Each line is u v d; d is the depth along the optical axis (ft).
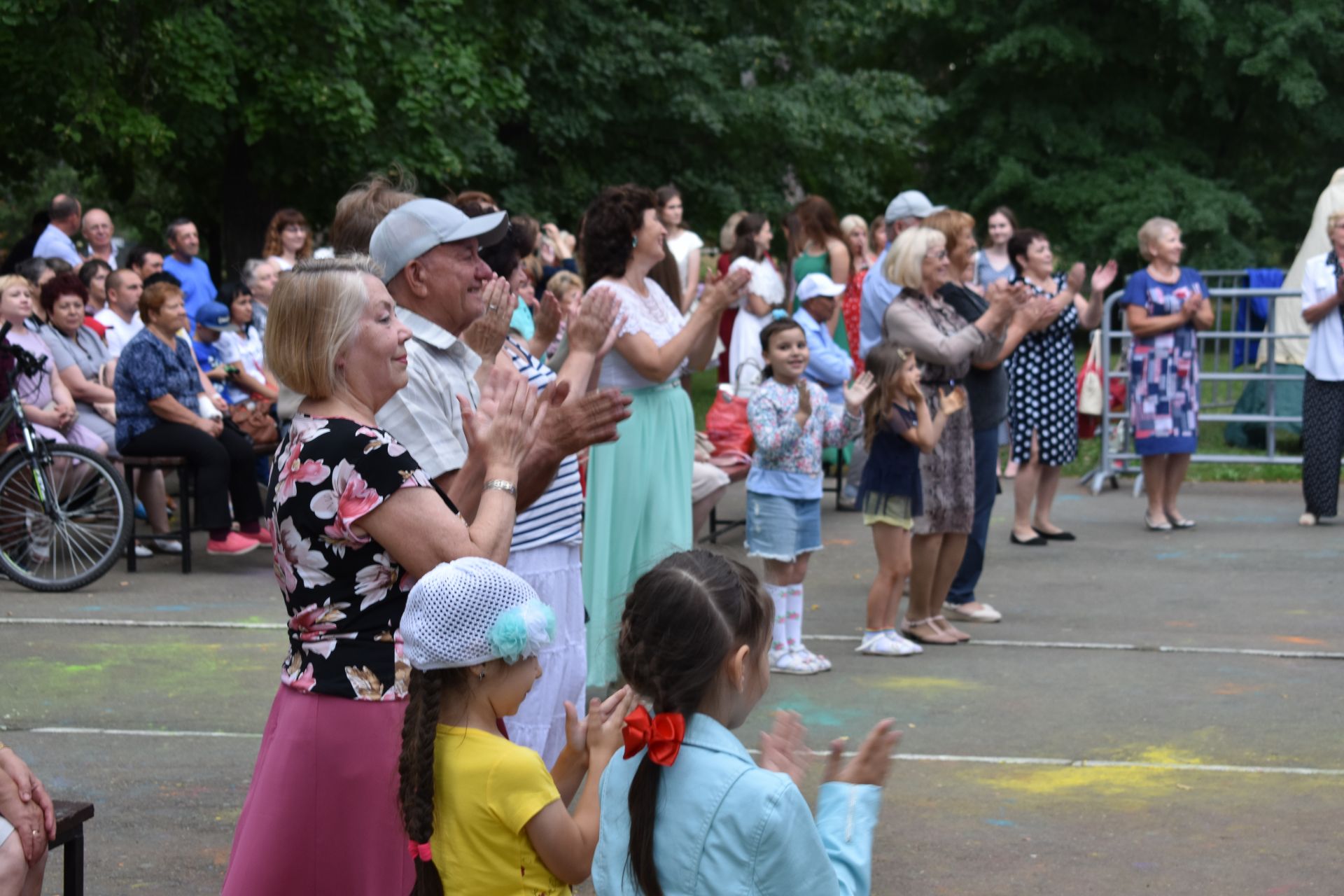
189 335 32.81
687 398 19.12
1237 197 89.35
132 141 50.88
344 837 9.29
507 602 8.38
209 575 28.63
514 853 8.45
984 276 34.45
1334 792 16.25
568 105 65.92
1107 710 19.49
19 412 27.40
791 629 21.71
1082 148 91.61
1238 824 15.30
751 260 35.60
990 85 94.27
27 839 10.00
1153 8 88.53
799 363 20.95
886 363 21.53
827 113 72.13
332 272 9.68
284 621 24.39
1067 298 30.42
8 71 50.47
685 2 71.26
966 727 18.76
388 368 9.78
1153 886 13.71
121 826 15.17
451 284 11.85
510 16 61.46
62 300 30.04
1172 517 33.19
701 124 69.05
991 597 26.58
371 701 9.29
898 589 22.59
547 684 13.89
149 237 76.54
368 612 9.38
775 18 75.00
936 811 15.78
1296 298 43.57
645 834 7.88
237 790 16.26
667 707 8.04
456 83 54.85
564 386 11.88
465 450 11.60
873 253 41.01
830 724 18.93
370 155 54.34
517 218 21.63
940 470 22.65
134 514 28.17
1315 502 32.96
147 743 17.88
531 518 13.71
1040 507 32.04
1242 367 45.14
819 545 21.66
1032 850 14.62
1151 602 26.02
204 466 28.91
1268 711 19.36
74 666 21.42
